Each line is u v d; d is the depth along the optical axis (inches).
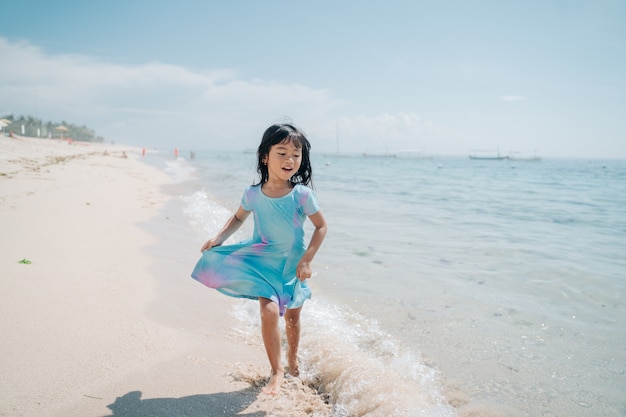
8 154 858.8
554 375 115.7
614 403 102.7
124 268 194.7
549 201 547.2
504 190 730.8
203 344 125.3
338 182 907.4
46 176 572.7
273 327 101.4
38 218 285.0
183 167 1291.8
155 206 412.8
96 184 546.3
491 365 121.0
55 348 111.3
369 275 205.9
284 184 115.1
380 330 143.8
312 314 156.6
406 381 110.8
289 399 101.3
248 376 109.4
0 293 143.9
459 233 314.5
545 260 236.2
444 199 561.0
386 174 1332.4
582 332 143.1
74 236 246.8
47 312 133.1
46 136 3464.6
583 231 328.5
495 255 246.8
